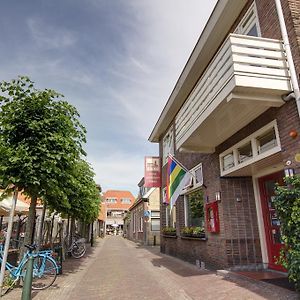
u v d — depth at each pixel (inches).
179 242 477.1
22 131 260.2
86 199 488.7
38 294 237.5
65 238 588.1
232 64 213.8
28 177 247.0
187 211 463.2
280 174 281.0
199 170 397.1
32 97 261.1
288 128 217.2
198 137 312.0
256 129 261.6
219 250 316.5
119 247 840.3
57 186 265.1
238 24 304.7
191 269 356.2
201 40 349.1
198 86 285.9
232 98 214.8
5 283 255.4
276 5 230.5
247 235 305.6
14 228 609.3
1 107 254.4
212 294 220.4
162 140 653.9
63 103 277.6
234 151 301.6
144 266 408.5
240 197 317.4
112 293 242.8
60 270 342.0
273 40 225.3
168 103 513.3
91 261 482.9
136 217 1250.6
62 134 270.1
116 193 2655.0
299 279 168.6
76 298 228.5
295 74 211.9
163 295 231.1
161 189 639.1
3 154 243.9
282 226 188.2
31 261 198.8
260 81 211.2
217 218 325.7
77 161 302.0
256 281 241.1
